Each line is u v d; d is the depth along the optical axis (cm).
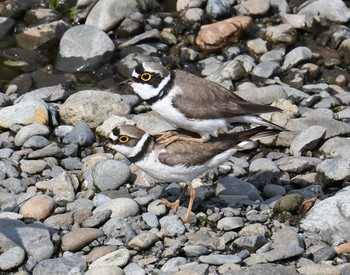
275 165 1373
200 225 1228
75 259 1122
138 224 1214
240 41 1817
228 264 1098
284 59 1755
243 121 1250
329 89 1661
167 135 1211
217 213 1239
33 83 1691
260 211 1256
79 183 1336
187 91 1216
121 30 1844
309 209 1244
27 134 1466
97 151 1455
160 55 1788
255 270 1070
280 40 1802
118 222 1196
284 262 1121
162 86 1213
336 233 1174
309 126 1482
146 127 1481
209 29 1797
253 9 1891
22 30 1848
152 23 1866
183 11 1894
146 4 1906
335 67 1752
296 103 1599
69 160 1414
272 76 1697
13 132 1502
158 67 1212
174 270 1094
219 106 1224
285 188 1335
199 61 1769
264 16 1898
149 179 1345
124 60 1741
